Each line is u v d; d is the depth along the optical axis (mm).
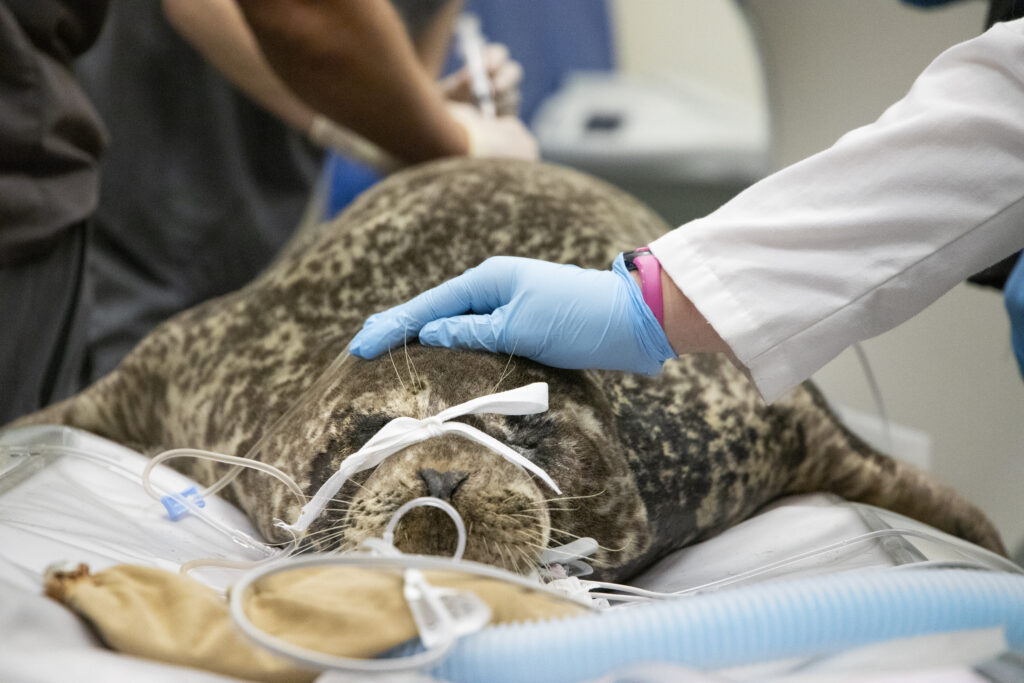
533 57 5254
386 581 913
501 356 1452
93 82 3029
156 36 3064
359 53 2141
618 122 5137
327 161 3832
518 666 862
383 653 892
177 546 1318
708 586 1341
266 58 2250
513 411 1306
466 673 867
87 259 2160
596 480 1469
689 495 1650
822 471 1888
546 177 2137
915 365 2699
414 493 1259
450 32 3135
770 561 1500
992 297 2479
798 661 924
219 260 3289
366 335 1482
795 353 1405
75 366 2180
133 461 1545
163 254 3221
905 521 1591
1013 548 2457
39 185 1954
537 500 1333
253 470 1573
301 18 2084
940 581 921
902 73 2611
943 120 1322
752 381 1453
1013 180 1321
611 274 1459
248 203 3273
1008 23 1343
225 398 1785
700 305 1386
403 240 1839
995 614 920
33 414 1987
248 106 3221
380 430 1323
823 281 1373
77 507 1324
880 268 1363
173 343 1997
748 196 1426
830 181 1379
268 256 3336
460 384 1377
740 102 5230
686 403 1695
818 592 892
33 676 829
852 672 923
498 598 933
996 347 2500
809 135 2891
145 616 917
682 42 5570
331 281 1841
